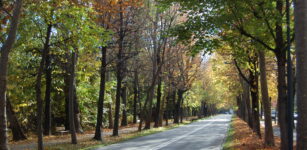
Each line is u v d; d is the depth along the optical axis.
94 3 17.78
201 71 57.47
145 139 26.30
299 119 7.92
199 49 13.04
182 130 38.44
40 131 16.14
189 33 13.02
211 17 12.66
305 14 7.96
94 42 16.72
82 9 15.63
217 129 39.56
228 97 62.16
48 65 28.56
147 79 49.72
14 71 27.66
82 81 33.41
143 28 29.22
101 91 25.48
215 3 12.12
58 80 33.03
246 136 24.59
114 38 26.64
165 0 13.11
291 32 12.62
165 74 44.38
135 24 27.25
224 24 12.59
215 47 13.09
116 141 24.30
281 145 12.04
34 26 15.98
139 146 20.66
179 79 49.28
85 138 26.80
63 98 38.22
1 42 17.83
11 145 22.72
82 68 29.78
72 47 17.28
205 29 12.71
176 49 41.28
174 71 48.22
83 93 34.75
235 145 19.12
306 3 7.97
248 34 12.80
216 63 30.56
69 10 15.30
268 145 17.14
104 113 45.91
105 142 23.56
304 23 7.95
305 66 7.90
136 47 30.94
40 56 27.45
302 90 7.89
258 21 12.02
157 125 43.91
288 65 9.48
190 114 118.19
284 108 12.05
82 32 16.28
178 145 21.17
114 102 51.25
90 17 17.12
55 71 30.78
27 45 19.23
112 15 21.72
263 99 17.42
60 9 15.40
